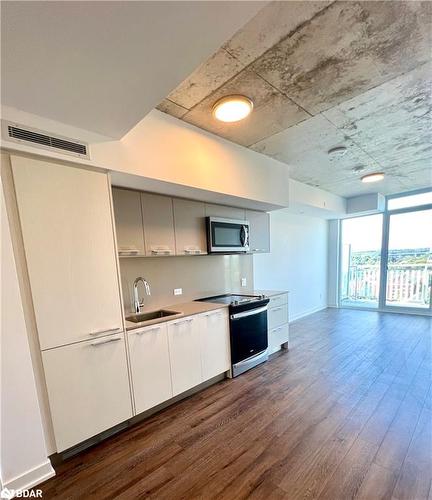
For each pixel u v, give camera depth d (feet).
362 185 14.92
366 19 4.19
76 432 5.49
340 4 3.89
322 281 20.49
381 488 4.59
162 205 8.39
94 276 5.79
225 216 10.61
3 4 2.72
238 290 12.30
